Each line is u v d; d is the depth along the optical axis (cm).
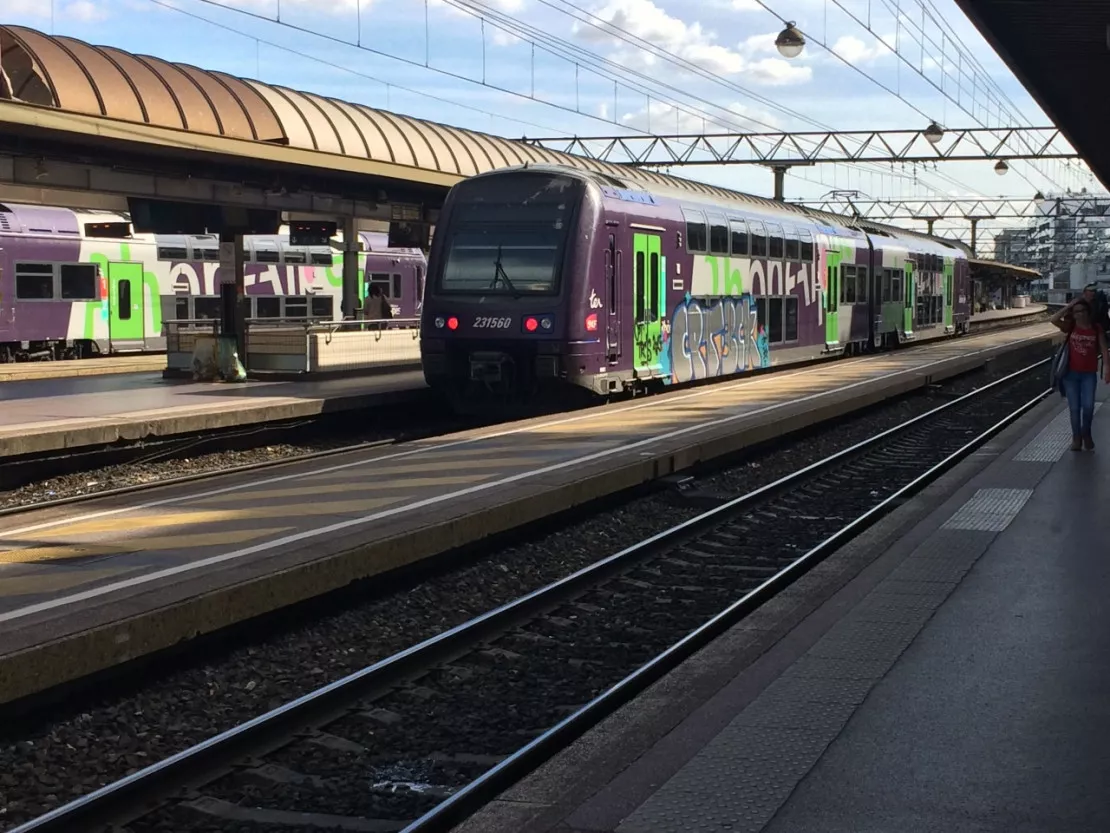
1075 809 446
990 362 3475
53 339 3062
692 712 558
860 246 3306
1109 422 1731
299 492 1146
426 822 488
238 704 693
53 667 619
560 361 1811
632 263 1969
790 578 948
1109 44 1480
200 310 3484
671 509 1331
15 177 1777
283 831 515
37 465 1423
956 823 435
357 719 657
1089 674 605
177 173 1978
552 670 764
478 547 1042
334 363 2262
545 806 461
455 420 2083
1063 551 882
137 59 2175
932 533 953
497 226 1867
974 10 1412
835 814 443
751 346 2502
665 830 431
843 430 2073
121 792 527
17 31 2000
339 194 2338
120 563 827
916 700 568
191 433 1617
